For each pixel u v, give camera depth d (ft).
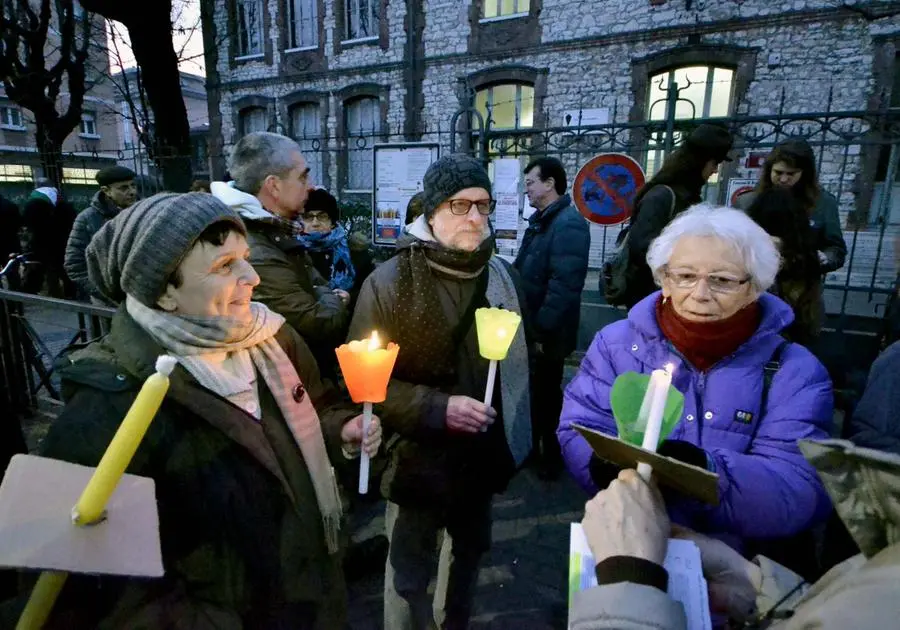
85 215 12.23
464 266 5.16
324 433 4.54
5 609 3.08
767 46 30.96
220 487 3.17
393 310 5.18
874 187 27.02
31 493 1.95
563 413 4.61
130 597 2.82
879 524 2.33
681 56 32.76
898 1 27.96
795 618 2.01
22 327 11.32
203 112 93.71
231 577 3.19
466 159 5.17
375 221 17.51
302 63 44.91
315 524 3.85
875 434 3.63
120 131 75.66
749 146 13.32
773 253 3.89
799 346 4.11
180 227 3.10
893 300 9.04
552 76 36.22
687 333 4.02
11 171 41.88
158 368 1.99
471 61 38.40
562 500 9.64
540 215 10.11
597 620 2.43
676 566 2.77
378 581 7.59
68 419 2.86
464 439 5.35
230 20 47.11
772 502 3.49
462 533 5.72
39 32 30.99
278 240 6.40
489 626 6.84
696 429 3.97
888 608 1.67
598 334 4.70
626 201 13.42
